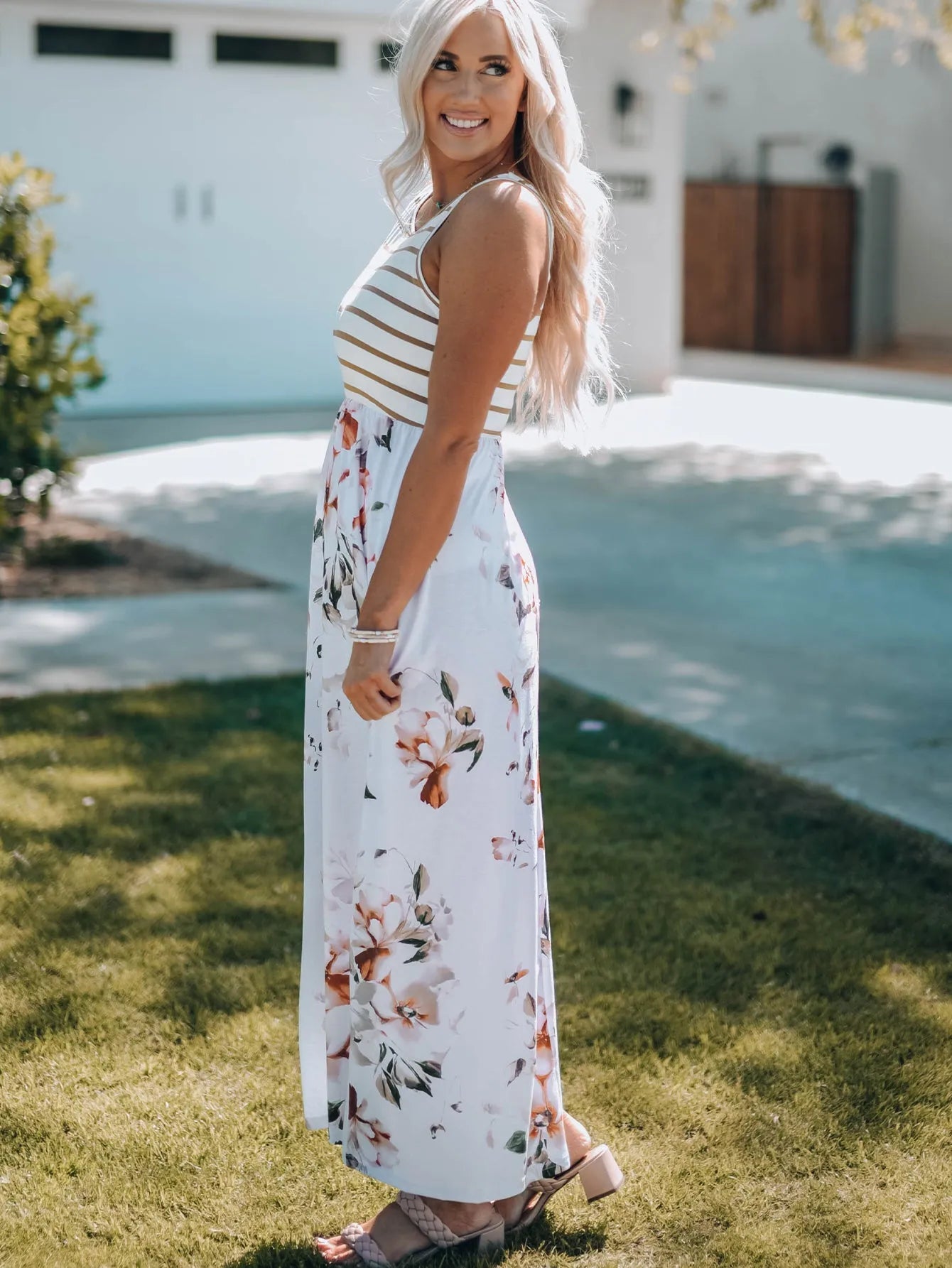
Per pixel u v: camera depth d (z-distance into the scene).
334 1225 2.60
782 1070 3.07
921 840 4.19
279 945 3.58
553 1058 2.55
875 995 3.38
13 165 7.02
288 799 4.46
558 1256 2.53
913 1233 2.56
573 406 2.53
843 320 18.48
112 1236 2.55
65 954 3.51
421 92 2.33
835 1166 2.76
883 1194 2.68
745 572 7.49
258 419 12.41
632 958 3.54
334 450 2.45
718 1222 2.61
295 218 12.79
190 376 12.66
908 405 14.12
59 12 11.55
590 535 8.34
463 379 2.22
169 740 4.93
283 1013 3.27
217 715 5.21
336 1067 2.58
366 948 2.43
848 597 6.98
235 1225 2.59
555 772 4.73
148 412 12.55
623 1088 3.01
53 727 5.01
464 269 2.21
